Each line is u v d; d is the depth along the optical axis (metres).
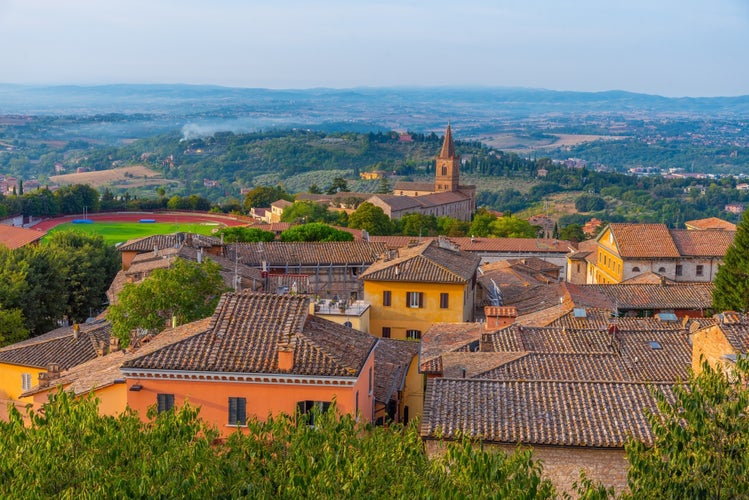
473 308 105.44
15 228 154.25
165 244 117.31
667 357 59.72
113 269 129.50
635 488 29.09
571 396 43.31
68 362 70.69
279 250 123.25
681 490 28.39
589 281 155.50
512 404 42.84
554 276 148.62
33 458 30.36
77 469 30.30
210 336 48.09
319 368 45.44
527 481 29.02
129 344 66.75
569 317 73.12
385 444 32.97
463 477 28.95
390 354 68.56
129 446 32.25
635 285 104.25
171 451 31.56
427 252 99.44
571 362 57.47
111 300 97.75
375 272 94.25
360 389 47.69
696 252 128.62
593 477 40.06
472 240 179.25
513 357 59.19
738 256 95.56
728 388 30.64
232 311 50.00
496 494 26.91
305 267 120.94
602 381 44.47
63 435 32.16
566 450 40.22
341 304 85.31
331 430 33.47
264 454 33.03
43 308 106.31
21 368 71.00
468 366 58.41
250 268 110.06
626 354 60.00
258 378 45.47
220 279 77.81
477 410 42.53
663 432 29.66
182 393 46.16
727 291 95.81
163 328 71.00
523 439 40.19
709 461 28.58
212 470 30.44
